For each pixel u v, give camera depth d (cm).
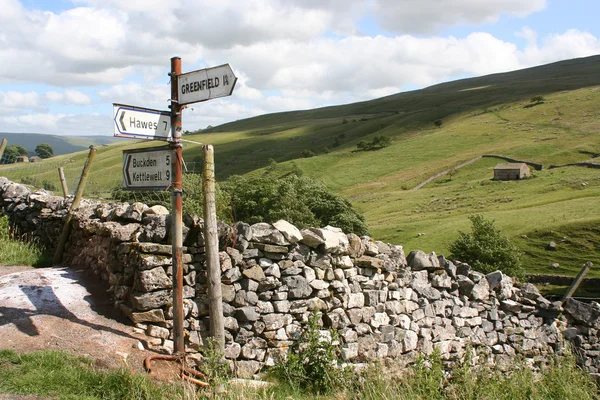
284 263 860
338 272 925
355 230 5297
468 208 7569
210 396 617
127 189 762
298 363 799
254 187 4850
